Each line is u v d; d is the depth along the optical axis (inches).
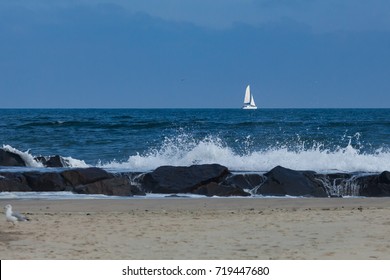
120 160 2021.4
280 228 801.6
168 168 1334.9
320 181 1336.1
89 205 1098.7
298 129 3134.8
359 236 735.1
